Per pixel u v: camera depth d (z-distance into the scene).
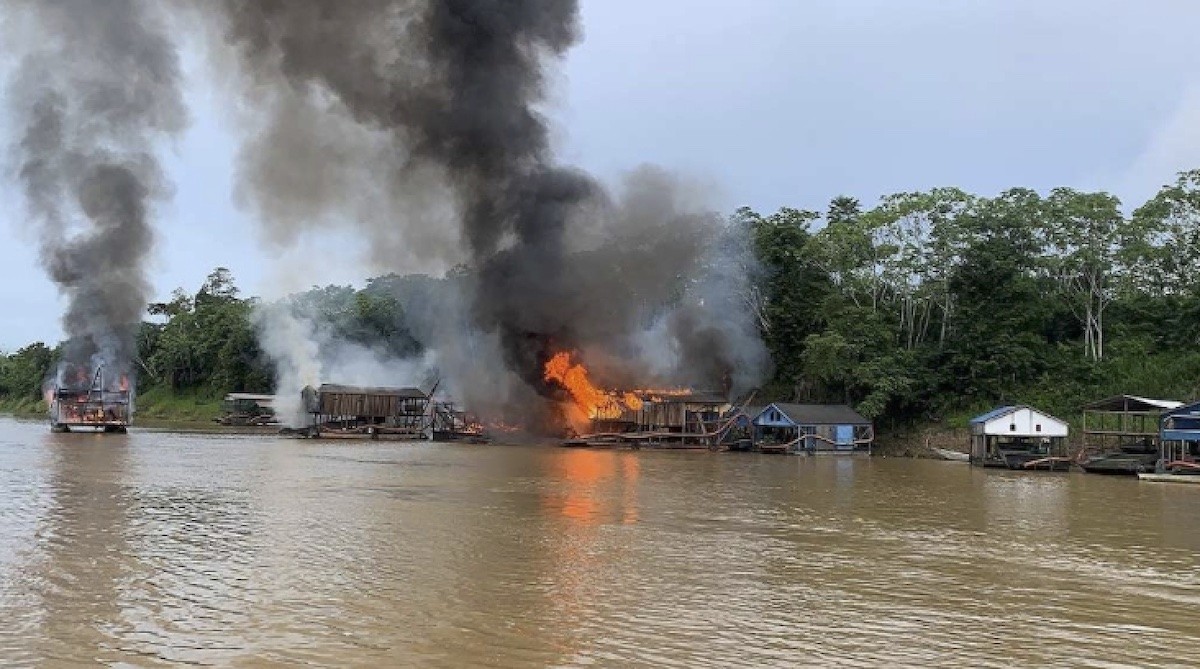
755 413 84.31
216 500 33.97
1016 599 19.91
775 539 27.61
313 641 15.45
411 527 28.14
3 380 164.12
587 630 16.48
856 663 14.87
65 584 19.39
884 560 24.42
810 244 92.38
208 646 15.09
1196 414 54.81
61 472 43.19
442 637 15.84
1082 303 85.94
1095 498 42.28
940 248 88.88
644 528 29.06
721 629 16.80
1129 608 19.14
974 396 80.31
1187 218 83.50
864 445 80.38
